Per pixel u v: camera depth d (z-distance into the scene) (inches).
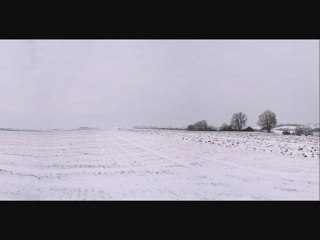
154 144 908.6
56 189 522.0
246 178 603.5
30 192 505.4
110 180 565.3
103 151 780.6
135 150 805.9
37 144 810.2
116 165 657.0
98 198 500.7
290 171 661.9
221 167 673.6
